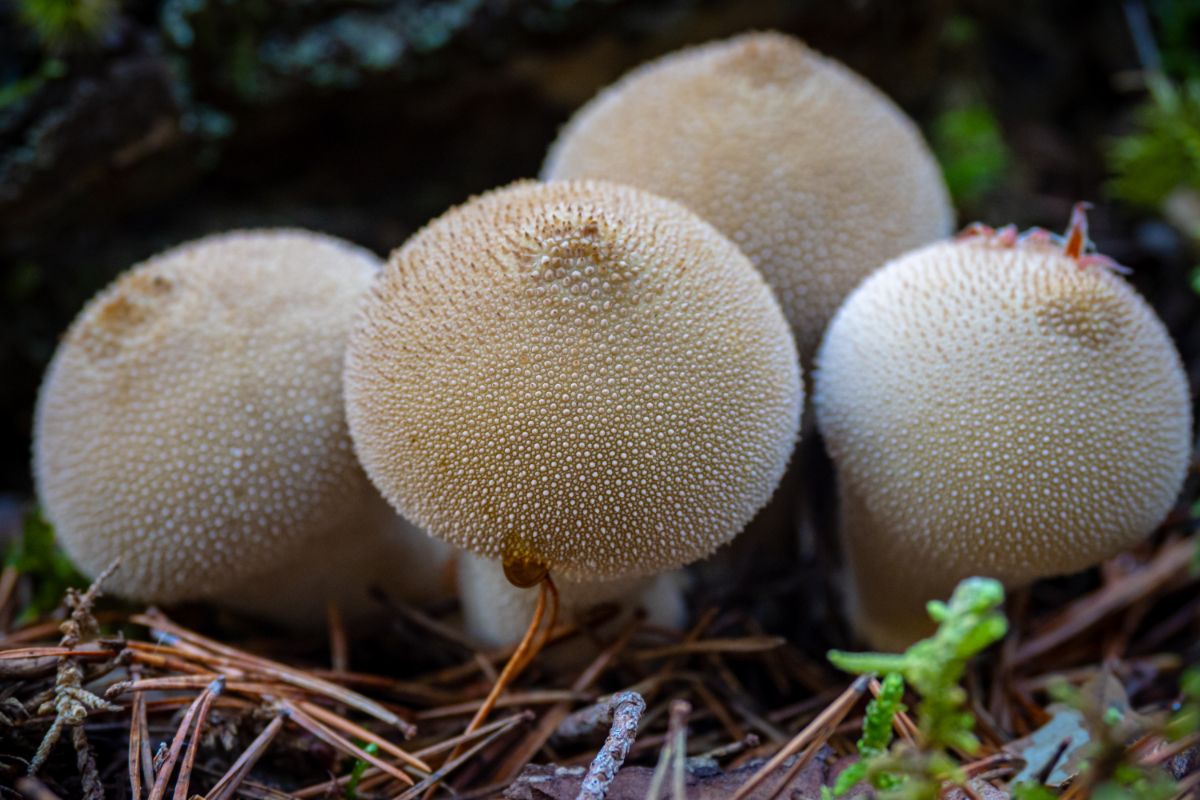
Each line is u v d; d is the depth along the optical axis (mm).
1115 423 137
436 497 132
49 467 149
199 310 145
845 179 155
